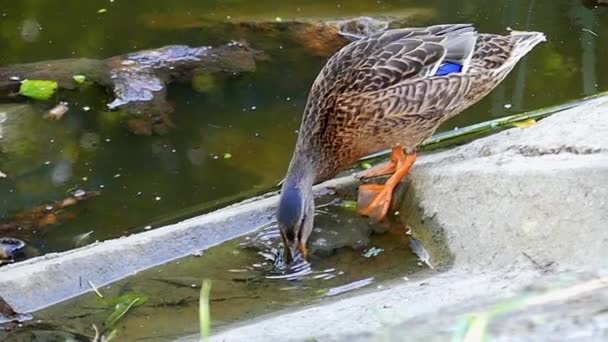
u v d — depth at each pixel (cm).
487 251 666
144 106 1029
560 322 421
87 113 1017
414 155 785
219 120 1000
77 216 848
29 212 851
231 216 764
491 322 431
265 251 734
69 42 1162
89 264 705
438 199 734
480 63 815
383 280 687
